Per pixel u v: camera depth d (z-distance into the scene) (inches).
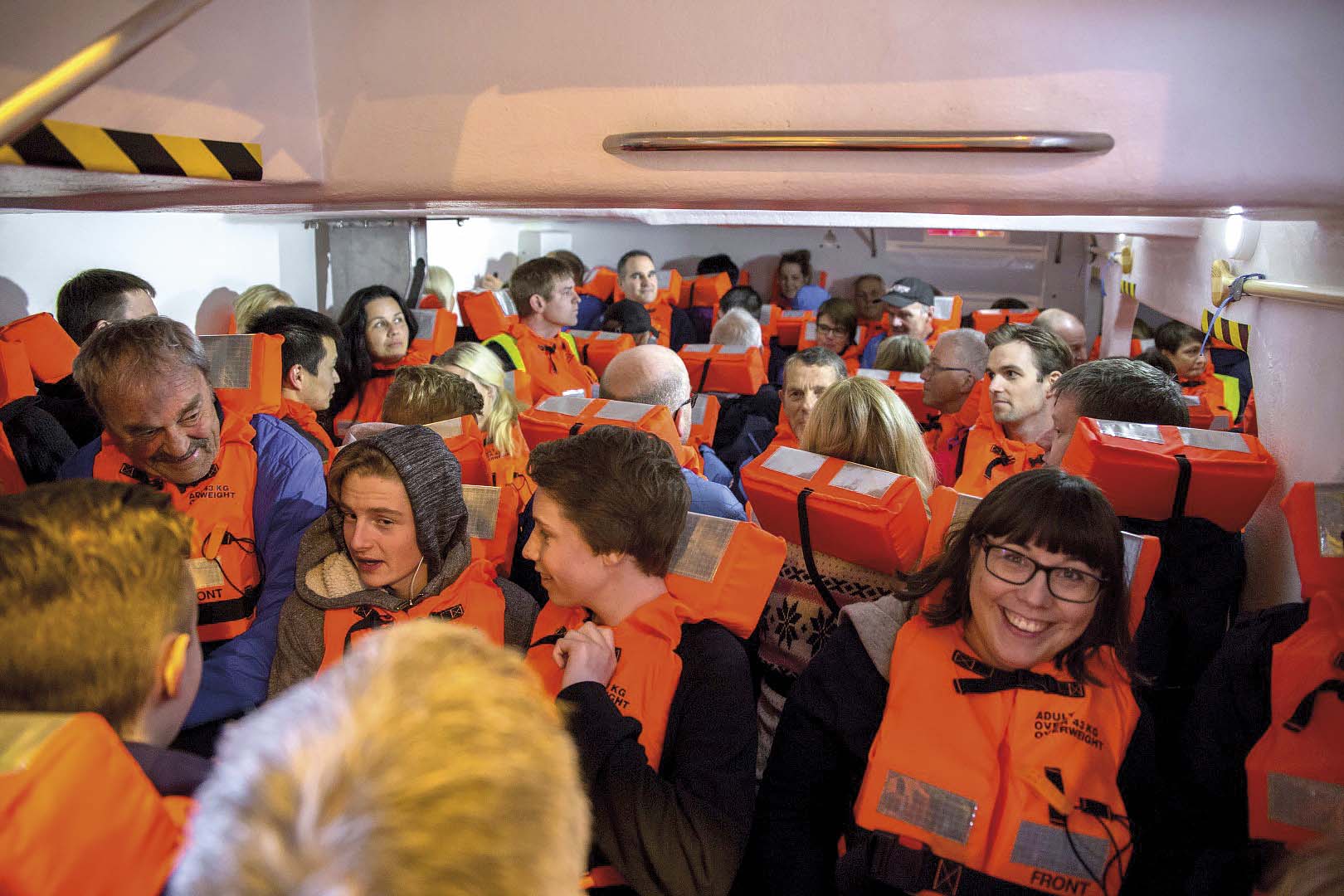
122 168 69.6
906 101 68.7
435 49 77.9
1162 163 65.3
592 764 54.5
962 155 69.0
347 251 206.2
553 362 200.4
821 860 59.4
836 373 136.6
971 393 145.3
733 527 65.4
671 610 62.3
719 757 58.1
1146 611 75.3
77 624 34.6
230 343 86.9
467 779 19.3
